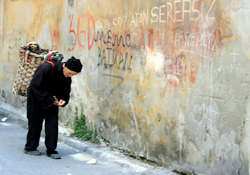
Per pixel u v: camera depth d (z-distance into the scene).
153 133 4.93
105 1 5.85
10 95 9.23
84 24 6.42
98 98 6.09
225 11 3.90
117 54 5.60
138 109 5.19
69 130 6.67
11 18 9.21
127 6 5.36
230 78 3.87
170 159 4.68
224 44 3.92
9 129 7.11
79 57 6.61
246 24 3.69
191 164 4.36
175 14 4.53
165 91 4.71
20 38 8.79
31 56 4.96
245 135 3.73
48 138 5.13
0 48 9.78
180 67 4.48
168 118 4.68
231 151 3.87
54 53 5.08
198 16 4.22
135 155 5.27
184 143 4.45
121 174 4.65
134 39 5.23
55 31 7.35
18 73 5.12
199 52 4.22
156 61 4.84
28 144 5.22
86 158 5.37
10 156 5.07
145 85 5.05
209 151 4.12
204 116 4.18
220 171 4.00
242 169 3.76
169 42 4.63
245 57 3.71
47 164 4.86
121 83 5.53
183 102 4.45
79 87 6.61
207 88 4.13
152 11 4.89
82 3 6.46
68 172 4.59
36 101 4.99
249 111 3.69
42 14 7.84
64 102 4.96
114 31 5.65
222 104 3.96
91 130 6.27
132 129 5.32
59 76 4.81
